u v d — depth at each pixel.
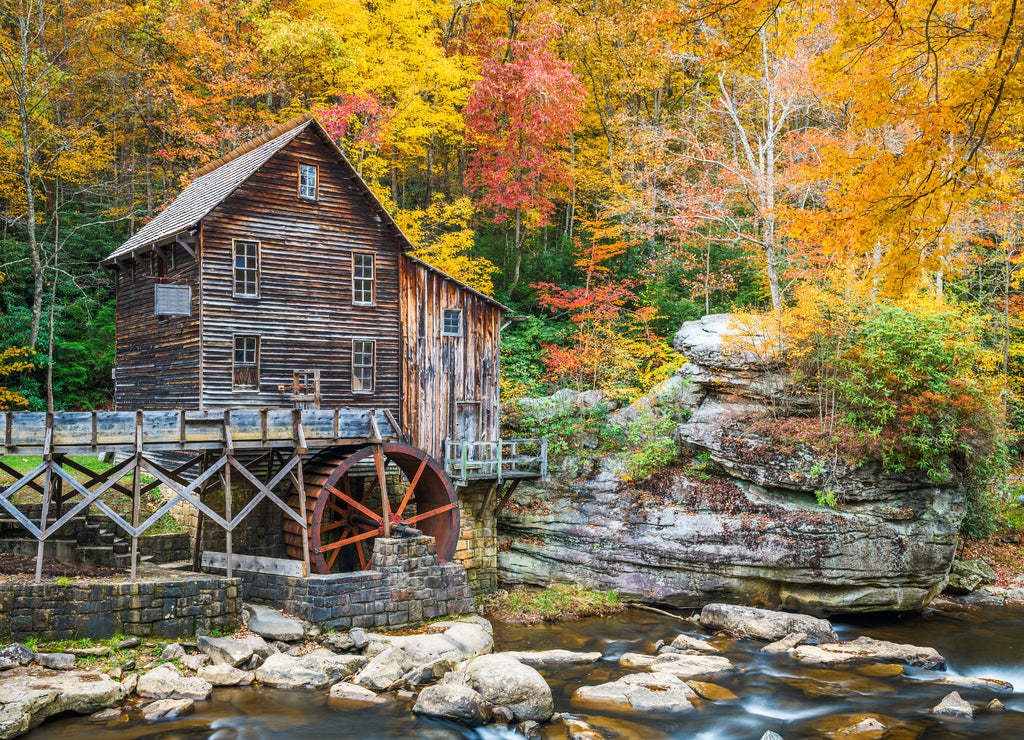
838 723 10.56
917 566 15.97
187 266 16.83
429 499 18.19
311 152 17.83
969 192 7.64
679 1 8.23
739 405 18.92
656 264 28.45
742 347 18.39
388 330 18.72
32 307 25.53
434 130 27.52
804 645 14.21
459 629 13.78
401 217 24.91
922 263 7.97
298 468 14.71
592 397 21.31
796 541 15.88
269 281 17.03
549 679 12.50
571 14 31.42
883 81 7.80
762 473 16.94
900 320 16.50
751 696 11.70
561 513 19.03
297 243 17.48
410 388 18.91
